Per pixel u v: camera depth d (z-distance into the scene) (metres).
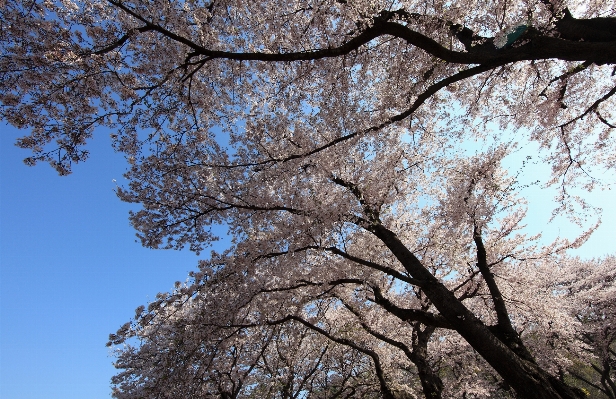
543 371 5.78
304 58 5.38
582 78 7.81
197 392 7.56
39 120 5.43
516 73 7.58
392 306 7.37
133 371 10.72
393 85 6.71
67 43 5.04
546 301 10.60
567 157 9.45
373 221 7.43
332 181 7.95
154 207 7.67
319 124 7.42
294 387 13.48
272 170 7.07
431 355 12.97
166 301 7.50
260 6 6.50
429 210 9.96
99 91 5.70
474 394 13.37
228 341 7.76
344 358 13.55
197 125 6.90
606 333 16.94
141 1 5.59
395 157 8.50
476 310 11.73
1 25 4.97
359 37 5.37
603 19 5.00
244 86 7.50
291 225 7.35
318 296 8.45
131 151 6.41
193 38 6.05
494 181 9.03
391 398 8.46
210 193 7.86
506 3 5.23
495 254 10.10
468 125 8.49
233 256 7.49
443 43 5.82
